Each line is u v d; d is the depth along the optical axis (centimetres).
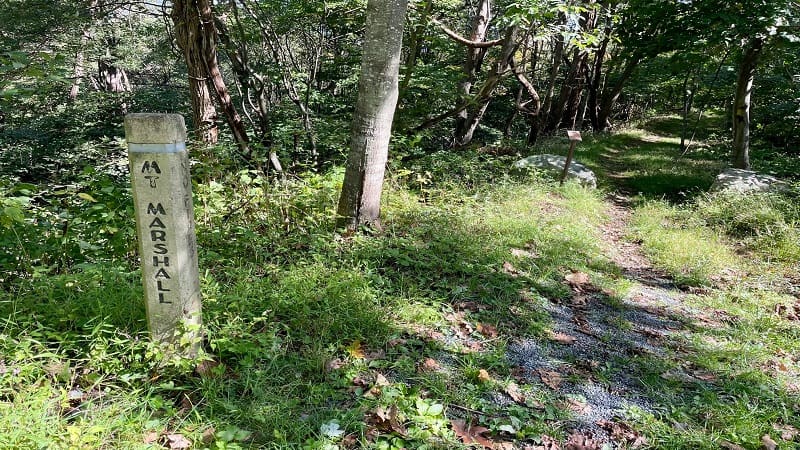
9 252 364
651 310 461
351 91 1254
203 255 400
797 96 1218
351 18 974
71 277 325
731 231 716
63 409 230
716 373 351
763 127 1516
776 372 357
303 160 852
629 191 1028
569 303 446
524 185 823
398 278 418
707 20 912
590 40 738
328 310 336
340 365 295
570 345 369
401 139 773
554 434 266
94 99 1555
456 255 479
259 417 241
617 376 335
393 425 248
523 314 399
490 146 1238
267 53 940
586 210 769
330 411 257
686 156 1378
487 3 1184
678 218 782
